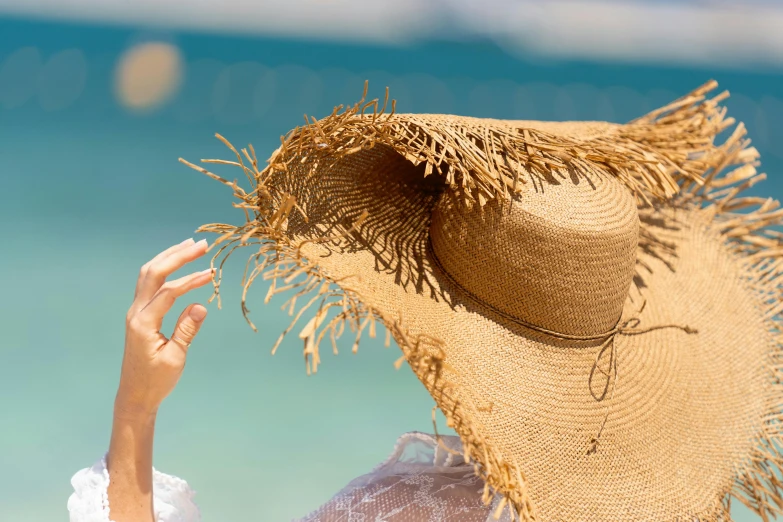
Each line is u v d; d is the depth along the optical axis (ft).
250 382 16.33
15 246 23.25
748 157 6.89
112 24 68.64
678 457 5.48
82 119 46.19
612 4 77.56
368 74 71.72
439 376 4.42
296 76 68.13
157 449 14.11
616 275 5.20
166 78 63.10
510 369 5.07
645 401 5.50
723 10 77.82
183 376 16.33
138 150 39.34
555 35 77.46
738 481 5.64
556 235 4.95
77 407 15.33
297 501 13.07
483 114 70.95
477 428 4.74
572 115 73.05
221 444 14.32
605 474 5.13
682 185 6.96
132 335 4.64
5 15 66.08
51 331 17.98
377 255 5.24
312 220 5.09
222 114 55.31
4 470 13.57
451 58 75.77
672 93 77.41
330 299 5.49
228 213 28.32
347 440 14.67
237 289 19.24
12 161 33.78
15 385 15.85
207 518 12.58
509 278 5.07
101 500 4.75
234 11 73.36
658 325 6.03
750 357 6.23
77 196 29.17
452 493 5.27
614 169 5.57
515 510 4.73
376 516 5.20
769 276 6.73
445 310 5.17
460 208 5.17
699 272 6.58
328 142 5.03
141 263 22.56
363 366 17.39
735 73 78.74
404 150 5.02
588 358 5.30
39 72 59.11
